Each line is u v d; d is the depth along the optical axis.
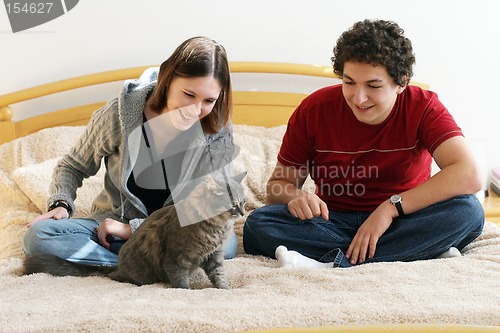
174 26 3.11
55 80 3.09
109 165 2.19
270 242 2.24
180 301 1.71
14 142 2.87
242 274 2.01
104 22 3.08
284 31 3.14
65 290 1.86
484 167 3.04
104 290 1.85
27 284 1.93
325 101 2.29
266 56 3.15
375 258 2.14
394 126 2.24
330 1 3.13
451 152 2.19
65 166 2.26
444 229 2.13
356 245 2.14
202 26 3.12
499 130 3.22
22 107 3.07
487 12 3.15
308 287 1.83
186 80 1.96
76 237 2.10
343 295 1.73
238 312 1.58
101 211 2.27
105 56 3.10
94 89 3.11
